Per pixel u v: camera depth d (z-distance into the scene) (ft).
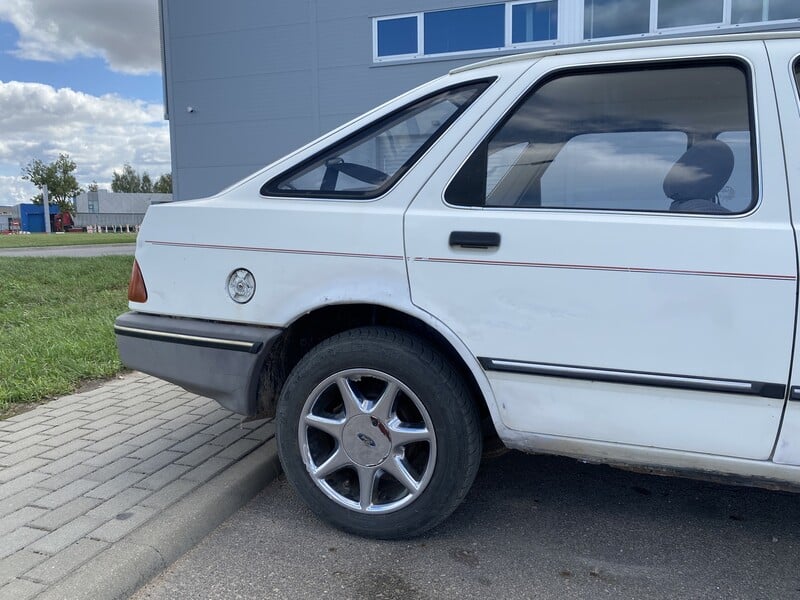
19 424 12.67
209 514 9.00
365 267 8.16
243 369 8.68
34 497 9.36
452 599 7.37
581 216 7.50
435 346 8.55
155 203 9.52
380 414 8.30
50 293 29.71
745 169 7.21
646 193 7.56
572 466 11.25
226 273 8.84
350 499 8.73
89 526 8.46
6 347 18.15
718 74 7.56
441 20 42.16
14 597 6.93
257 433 12.09
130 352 9.46
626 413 7.36
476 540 8.70
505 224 7.64
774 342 6.73
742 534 8.88
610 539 8.74
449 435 7.99
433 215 7.96
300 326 9.11
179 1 48.08
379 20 43.68
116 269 41.24
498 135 8.10
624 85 7.85
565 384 7.54
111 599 7.21
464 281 7.77
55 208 207.21
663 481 10.63
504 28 40.68
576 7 38.78
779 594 7.47
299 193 8.77
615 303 7.22
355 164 8.66
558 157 7.92
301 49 45.70
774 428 6.87
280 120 47.01
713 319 6.90
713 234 6.94
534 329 7.54
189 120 49.21
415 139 8.47
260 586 7.64
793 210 6.88
